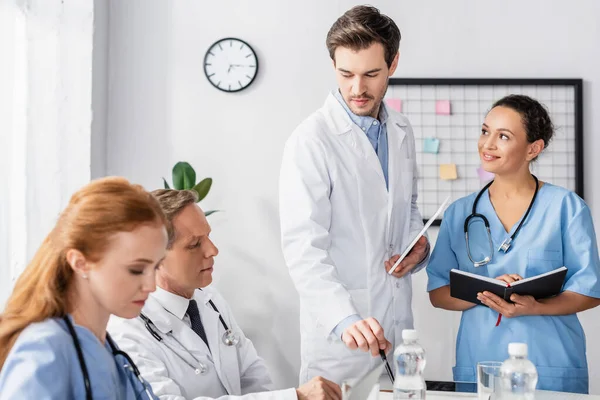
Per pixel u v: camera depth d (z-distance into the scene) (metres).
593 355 3.39
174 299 1.80
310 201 2.12
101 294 1.14
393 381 1.78
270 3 3.52
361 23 2.07
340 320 1.93
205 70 3.51
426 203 3.48
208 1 3.53
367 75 2.12
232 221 3.50
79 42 3.27
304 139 2.20
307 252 2.06
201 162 3.52
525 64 3.49
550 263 2.21
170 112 3.52
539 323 2.16
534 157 2.28
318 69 3.52
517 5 3.49
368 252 2.21
